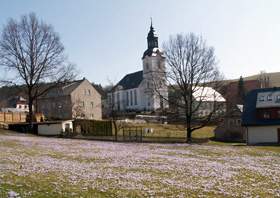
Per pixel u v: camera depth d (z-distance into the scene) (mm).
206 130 93688
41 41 69812
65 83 74125
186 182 21953
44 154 32281
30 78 69375
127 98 153250
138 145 48219
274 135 67625
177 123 70125
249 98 73625
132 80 153875
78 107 107062
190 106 62438
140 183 20766
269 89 73000
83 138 61156
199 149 44875
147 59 137750
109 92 117938
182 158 34469
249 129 69500
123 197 17156
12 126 69812
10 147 37219
